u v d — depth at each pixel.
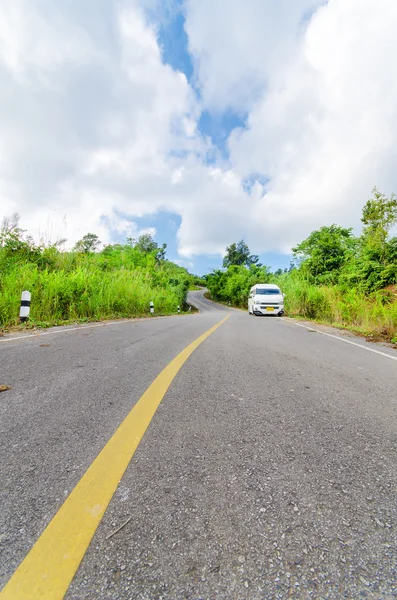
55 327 6.61
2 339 4.65
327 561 0.81
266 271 43.25
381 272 12.91
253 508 1.01
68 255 12.26
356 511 1.01
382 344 5.82
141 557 0.80
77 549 0.82
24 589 0.71
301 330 7.82
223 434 1.59
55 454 1.32
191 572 0.76
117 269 16.58
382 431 1.71
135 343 4.58
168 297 20.91
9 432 1.53
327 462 1.34
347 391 2.49
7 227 9.86
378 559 0.82
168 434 1.56
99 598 0.69
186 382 2.55
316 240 22.28
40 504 0.99
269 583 0.74
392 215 15.45
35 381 2.43
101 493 1.06
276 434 1.61
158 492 1.08
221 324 8.98
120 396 2.13
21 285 7.75
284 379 2.78
